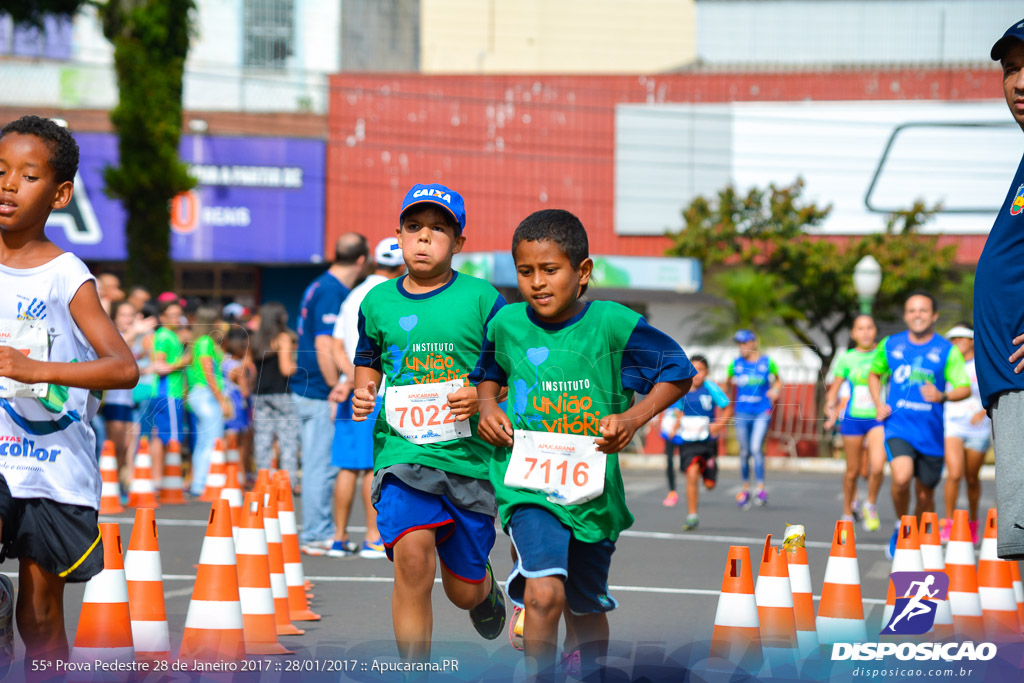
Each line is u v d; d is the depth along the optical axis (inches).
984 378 391.5
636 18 4704.7
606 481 435.5
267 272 3250.5
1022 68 395.9
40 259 396.2
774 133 3260.3
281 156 3127.5
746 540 1045.2
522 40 4608.8
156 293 2021.4
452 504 473.4
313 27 3777.1
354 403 497.7
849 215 3228.3
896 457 903.1
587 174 3307.1
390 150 3243.1
